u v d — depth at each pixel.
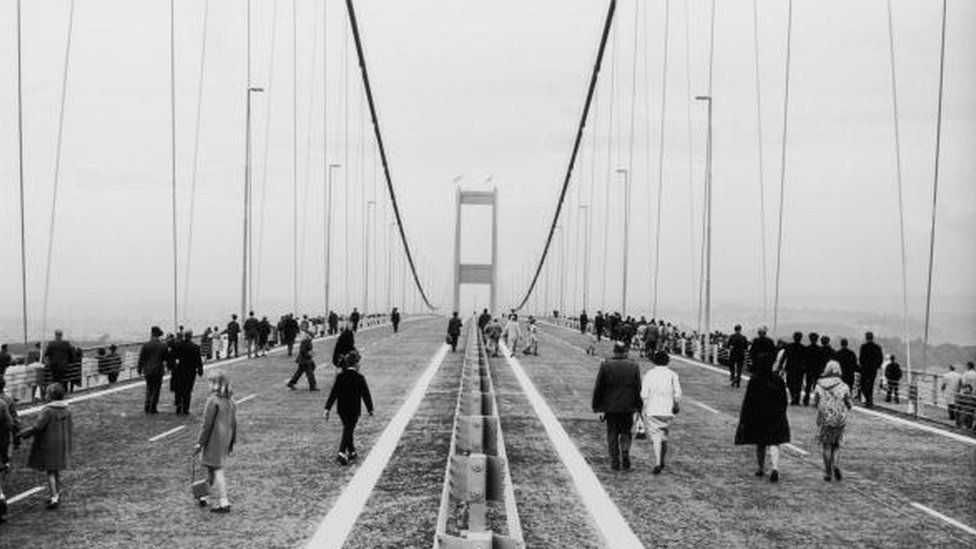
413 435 15.87
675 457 13.90
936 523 9.84
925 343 23.95
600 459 13.57
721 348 36.59
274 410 19.59
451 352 39.69
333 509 10.19
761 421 12.13
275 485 11.56
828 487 11.78
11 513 10.04
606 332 57.09
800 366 22.08
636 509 10.27
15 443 10.02
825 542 8.95
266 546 8.66
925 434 17.34
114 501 10.64
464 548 4.85
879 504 10.77
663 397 12.60
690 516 9.96
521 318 108.69
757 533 9.26
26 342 24.67
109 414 18.83
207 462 10.07
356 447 14.60
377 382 25.77
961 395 18.77
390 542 8.75
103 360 25.48
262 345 38.38
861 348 22.80
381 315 88.44
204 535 9.05
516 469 12.66
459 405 12.39
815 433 17.19
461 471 6.30
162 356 19.12
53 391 10.30
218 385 10.23
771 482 12.05
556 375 28.33
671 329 48.66
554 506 10.37
